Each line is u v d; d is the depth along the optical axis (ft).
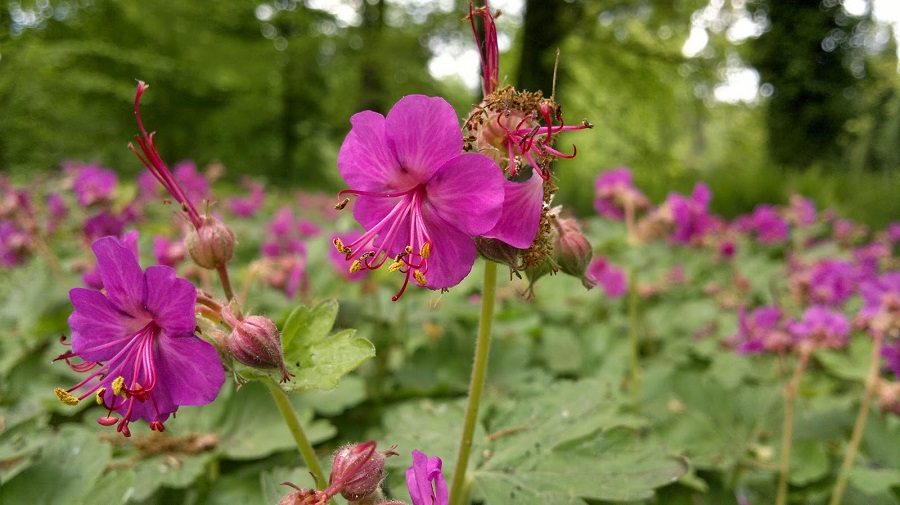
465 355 10.76
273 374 4.15
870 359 9.37
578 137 64.85
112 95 48.96
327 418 9.34
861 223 34.32
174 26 52.13
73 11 47.29
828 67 63.26
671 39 52.90
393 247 4.34
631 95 55.52
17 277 12.38
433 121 3.93
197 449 7.12
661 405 9.84
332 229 20.45
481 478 5.55
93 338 4.00
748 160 70.49
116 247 3.80
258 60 55.52
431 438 6.29
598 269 13.43
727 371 11.67
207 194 17.85
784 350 9.67
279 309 10.55
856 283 12.51
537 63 48.57
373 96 60.44
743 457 8.23
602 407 6.30
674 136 69.26
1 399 8.79
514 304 13.43
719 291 15.05
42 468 5.68
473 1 4.48
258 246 17.58
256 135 64.23
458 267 4.12
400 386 10.26
